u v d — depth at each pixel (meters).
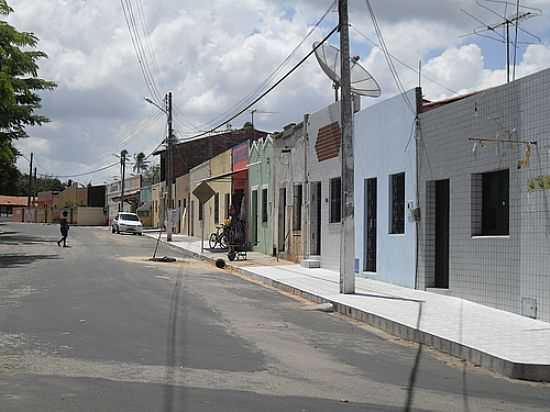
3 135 33.88
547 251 12.46
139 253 32.59
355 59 21.84
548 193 12.39
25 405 6.77
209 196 28.95
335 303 15.39
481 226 15.00
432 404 7.54
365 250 20.66
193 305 14.96
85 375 8.14
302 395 7.61
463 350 10.42
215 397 7.31
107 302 14.72
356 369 9.29
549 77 12.38
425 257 17.05
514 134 13.44
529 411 7.46
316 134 24.28
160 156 68.69
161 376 8.21
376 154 19.84
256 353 9.95
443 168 16.12
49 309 13.40
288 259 27.44
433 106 17.69
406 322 12.55
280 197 28.95
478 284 14.82
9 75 29.09
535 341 10.76
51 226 71.44
